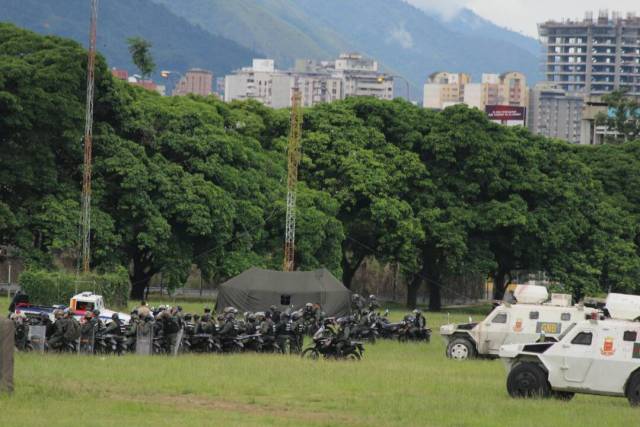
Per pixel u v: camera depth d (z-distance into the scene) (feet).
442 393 288.51
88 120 625.41
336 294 560.61
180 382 289.74
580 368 276.41
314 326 479.82
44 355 351.05
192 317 428.97
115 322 382.83
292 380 302.04
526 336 411.95
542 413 251.80
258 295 558.56
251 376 307.58
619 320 281.33
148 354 371.76
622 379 273.13
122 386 280.72
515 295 425.69
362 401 267.59
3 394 257.34
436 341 506.07
